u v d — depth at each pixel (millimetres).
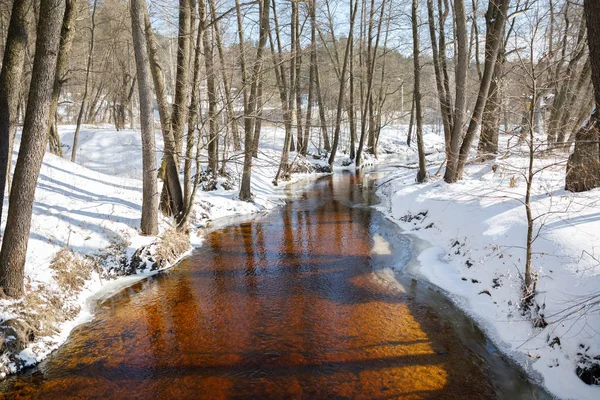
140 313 6805
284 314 6656
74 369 5285
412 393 4660
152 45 9992
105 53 22688
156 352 5633
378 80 31422
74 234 8312
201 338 5973
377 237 10766
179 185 11359
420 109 13750
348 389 4746
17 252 5801
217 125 11305
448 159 11883
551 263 5855
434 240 9695
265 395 4676
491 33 10625
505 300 6277
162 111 10602
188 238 10453
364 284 7793
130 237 9273
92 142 19734
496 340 5688
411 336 5883
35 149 5711
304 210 14508
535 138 6594
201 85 11258
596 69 4555
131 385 4934
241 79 11812
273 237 11133
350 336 5926
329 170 24750
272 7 19750
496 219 7977
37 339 5652
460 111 11484
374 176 22594
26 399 4730
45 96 5637
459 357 5348
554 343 5062
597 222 6238
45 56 5492
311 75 25656
